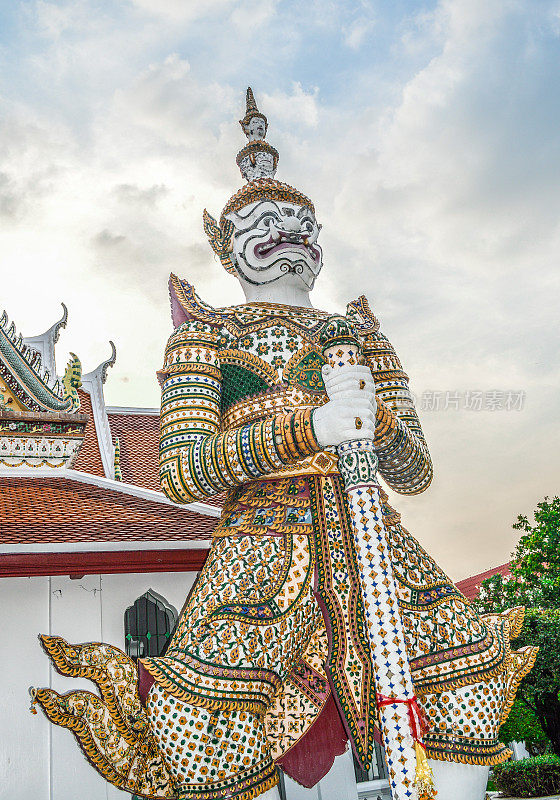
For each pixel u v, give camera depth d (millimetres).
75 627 7539
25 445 8250
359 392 4574
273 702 4625
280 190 6203
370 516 4438
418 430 5668
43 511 7805
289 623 4477
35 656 7340
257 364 5242
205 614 4402
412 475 5480
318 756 4828
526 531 15367
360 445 4539
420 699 4492
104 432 11844
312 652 4695
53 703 3986
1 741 6992
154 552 7348
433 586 4906
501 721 4691
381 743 4391
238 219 6180
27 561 6832
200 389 5199
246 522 4793
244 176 6891
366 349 5867
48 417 8188
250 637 4312
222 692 4094
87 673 4113
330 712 4859
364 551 4391
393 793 4008
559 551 14828
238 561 4609
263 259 6016
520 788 16703
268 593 4500
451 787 4375
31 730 7113
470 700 4531
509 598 15141
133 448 13195
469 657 4652
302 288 6211
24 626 7406
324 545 4672
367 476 4504
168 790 4078
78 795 7016
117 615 7719
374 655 4238
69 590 7664
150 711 4102
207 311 5602
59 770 7055
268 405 5062
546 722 13492
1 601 7414
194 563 7551
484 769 4562
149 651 7902
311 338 5406
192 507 8789
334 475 4863
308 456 4621
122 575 7883
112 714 4051
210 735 4023
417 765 4004
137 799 7125
